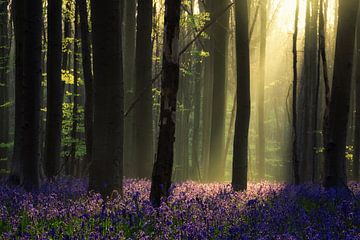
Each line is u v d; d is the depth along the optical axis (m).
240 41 14.30
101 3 10.00
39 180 12.05
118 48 10.15
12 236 5.80
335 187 13.88
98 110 10.09
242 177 14.03
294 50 18.95
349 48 14.12
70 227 6.33
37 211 7.17
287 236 6.20
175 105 8.74
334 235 6.55
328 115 14.44
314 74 31.73
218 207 8.39
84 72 15.74
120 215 7.01
